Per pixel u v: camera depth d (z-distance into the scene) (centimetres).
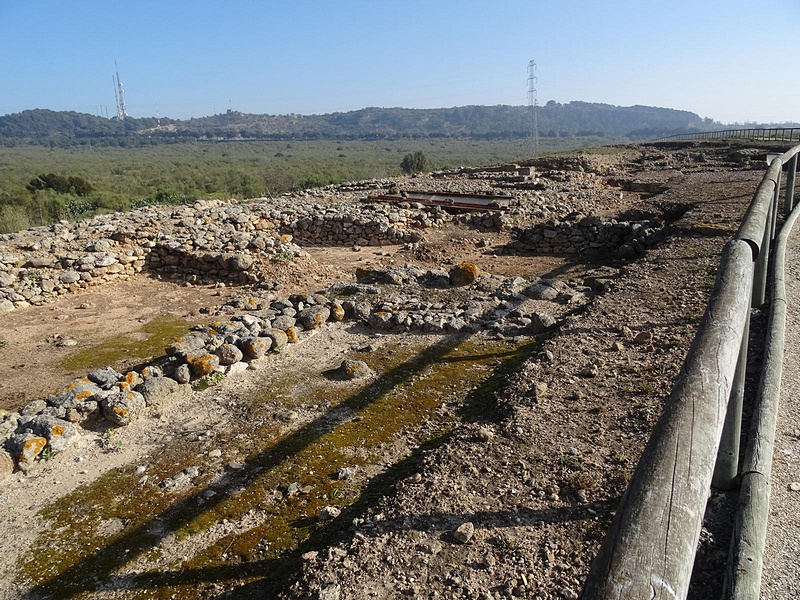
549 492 365
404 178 2703
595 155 3145
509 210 1549
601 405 466
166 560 380
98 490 458
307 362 677
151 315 935
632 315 654
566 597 283
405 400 573
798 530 300
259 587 346
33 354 773
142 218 1350
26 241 1104
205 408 578
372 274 1011
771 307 533
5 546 400
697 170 2428
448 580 303
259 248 1155
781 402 421
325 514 406
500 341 700
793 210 954
